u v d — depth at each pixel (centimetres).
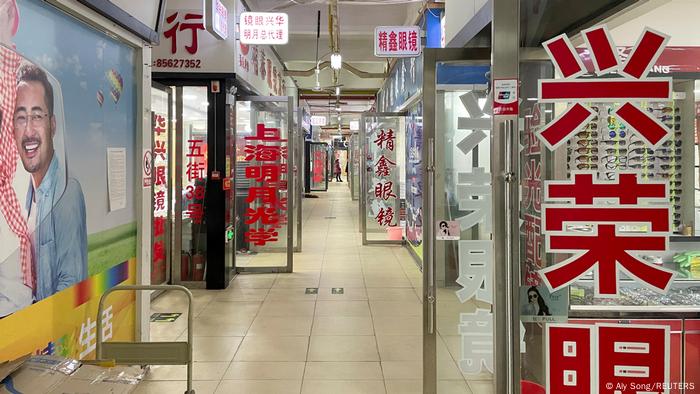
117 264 313
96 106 285
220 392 315
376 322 457
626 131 207
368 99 1702
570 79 206
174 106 582
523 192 209
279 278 632
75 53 262
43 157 234
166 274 582
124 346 241
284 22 561
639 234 206
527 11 216
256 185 669
